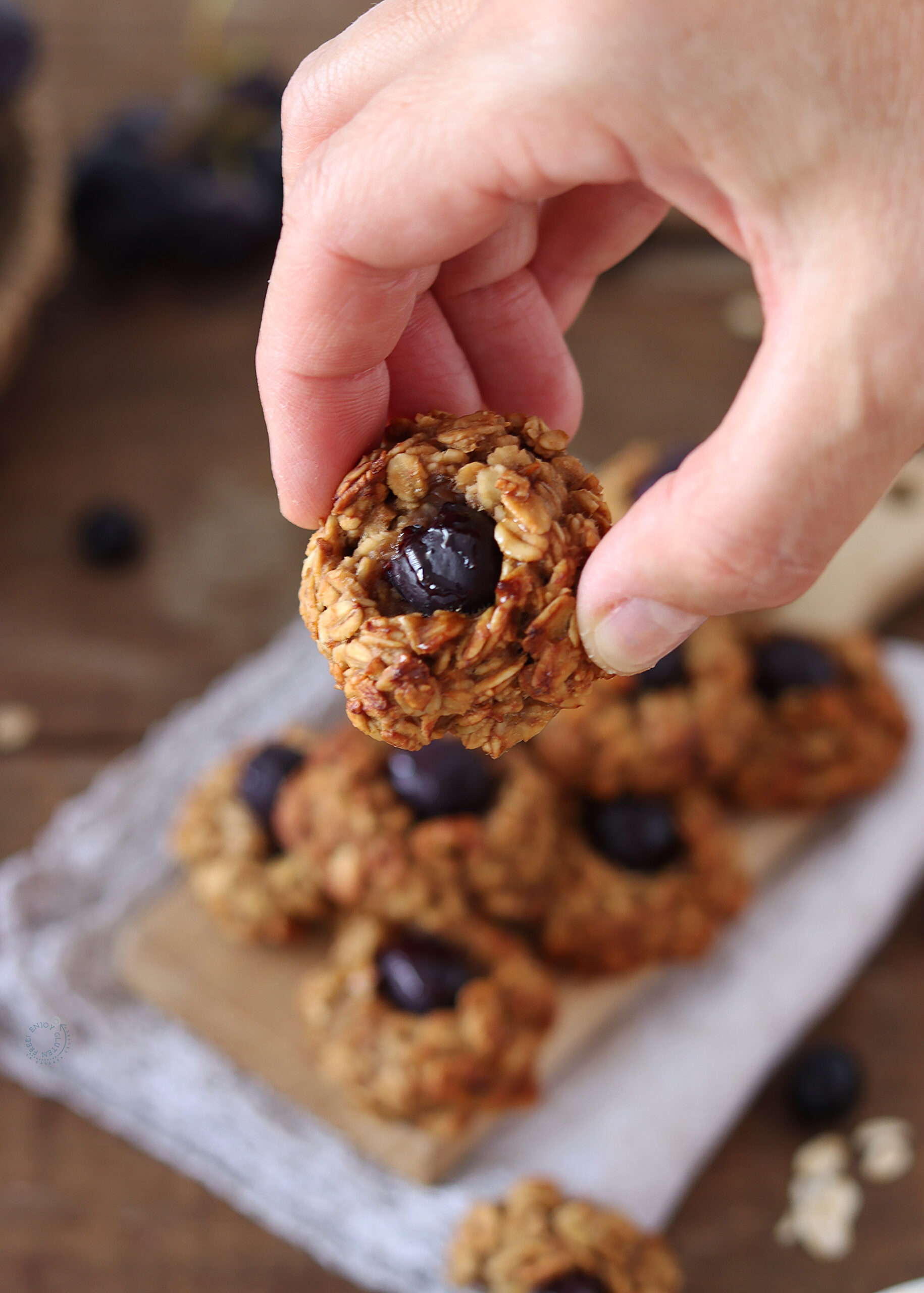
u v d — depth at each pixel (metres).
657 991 0.60
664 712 0.59
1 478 0.71
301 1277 0.56
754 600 0.42
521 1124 0.57
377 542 0.44
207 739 0.64
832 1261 0.56
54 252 0.71
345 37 0.44
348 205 0.42
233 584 0.69
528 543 0.43
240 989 0.59
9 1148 0.58
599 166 0.41
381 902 0.57
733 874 0.59
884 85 0.39
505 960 0.57
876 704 0.62
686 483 0.41
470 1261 0.54
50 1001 0.59
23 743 0.65
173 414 0.73
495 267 0.47
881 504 0.68
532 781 0.58
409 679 0.43
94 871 0.62
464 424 0.44
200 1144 0.58
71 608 0.68
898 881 0.61
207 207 0.73
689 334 0.77
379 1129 0.57
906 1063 0.59
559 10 0.40
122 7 0.88
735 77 0.39
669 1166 0.57
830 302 0.40
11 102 0.72
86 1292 0.56
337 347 0.44
